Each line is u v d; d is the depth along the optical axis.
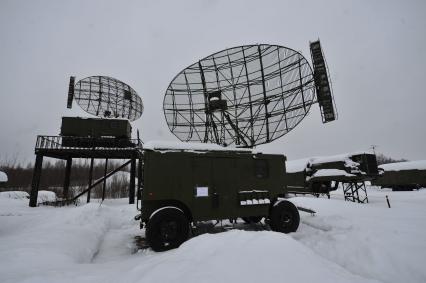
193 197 6.95
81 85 18.09
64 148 16.25
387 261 4.79
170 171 6.91
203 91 11.50
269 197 7.83
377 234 6.24
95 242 6.98
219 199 7.23
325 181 20.98
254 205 7.64
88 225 8.31
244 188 7.59
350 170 18.38
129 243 7.39
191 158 7.18
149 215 6.89
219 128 11.01
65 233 6.63
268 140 10.46
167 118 11.48
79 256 5.36
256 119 10.79
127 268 3.96
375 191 32.03
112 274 3.51
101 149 16.34
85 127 17.06
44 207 15.45
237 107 11.05
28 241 5.51
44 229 7.16
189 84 11.64
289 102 10.29
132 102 19.50
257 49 11.04
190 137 11.19
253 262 3.11
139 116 20.02
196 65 11.60
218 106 10.83
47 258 4.42
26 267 3.83
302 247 3.78
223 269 2.94
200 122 11.27
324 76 9.40
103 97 18.50
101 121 17.30
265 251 3.44
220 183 7.34
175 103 11.60
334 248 5.94
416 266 4.43
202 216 6.95
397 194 24.56
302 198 17.16
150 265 3.42
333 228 8.09
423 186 30.56
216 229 8.75
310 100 9.68
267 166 8.09
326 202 15.04
